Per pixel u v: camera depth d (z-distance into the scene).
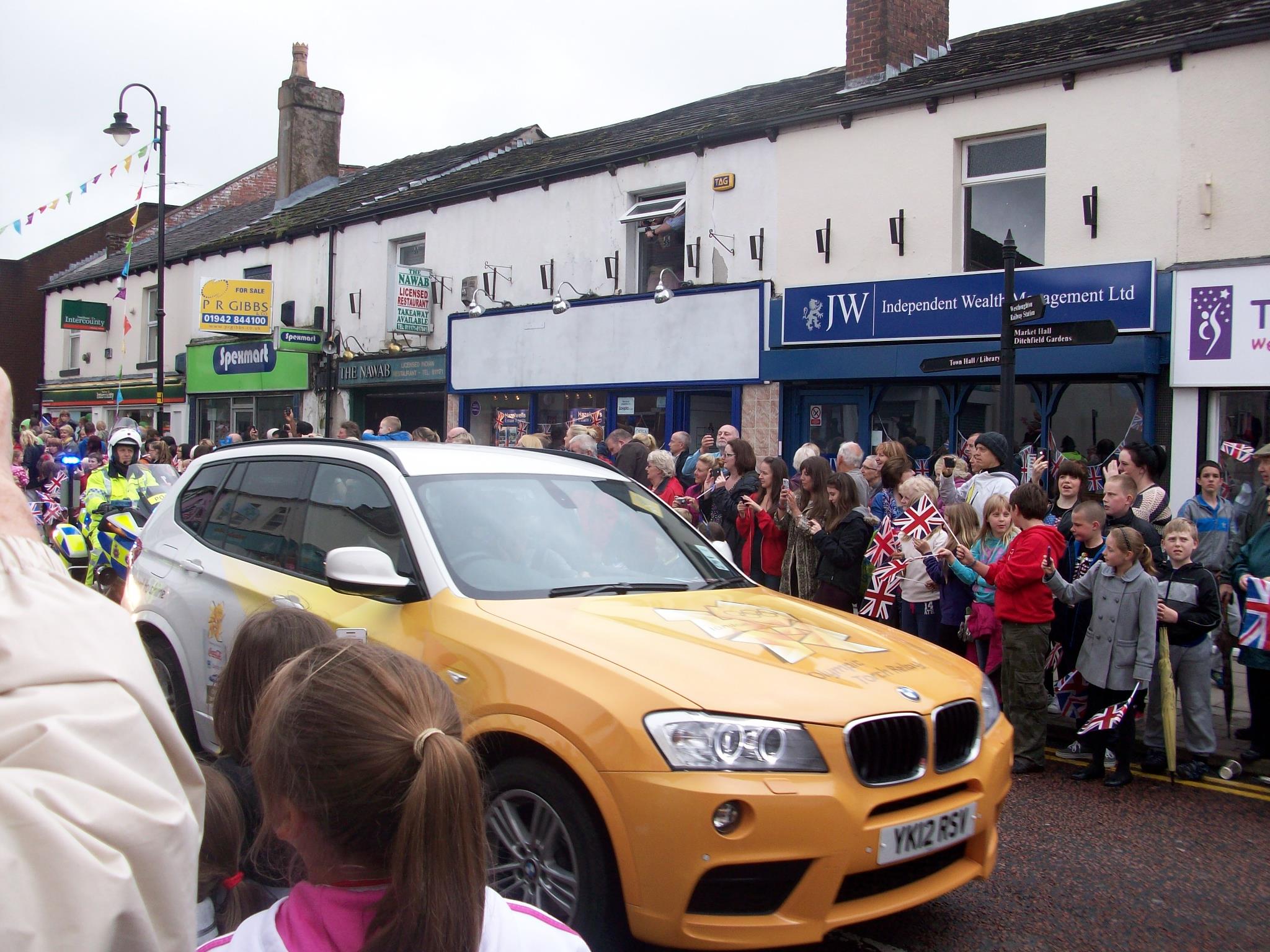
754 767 3.04
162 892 1.04
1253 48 9.34
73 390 28.06
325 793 1.30
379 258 18.64
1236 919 4.00
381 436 11.42
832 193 12.16
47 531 13.15
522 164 17.14
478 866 1.32
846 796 3.12
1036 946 3.75
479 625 3.63
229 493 5.35
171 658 5.07
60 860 0.94
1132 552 5.66
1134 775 5.98
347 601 4.16
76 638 1.07
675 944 2.98
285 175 23.72
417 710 1.35
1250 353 9.24
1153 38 10.00
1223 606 6.86
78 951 0.93
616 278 14.61
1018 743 6.02
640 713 3.09
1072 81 10.33
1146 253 9.92
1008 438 8.16
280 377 20.27
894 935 3.81
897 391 11.73
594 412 14.98
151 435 15.17
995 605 6.12
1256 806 5.42
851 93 12.36
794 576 7.47
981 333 10.77
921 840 3.29
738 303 12.86
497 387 16.09
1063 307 10.20
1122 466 7.72
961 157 11.34
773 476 7.73
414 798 1.27
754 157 12.88
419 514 4.16
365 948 1.29
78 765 1.00
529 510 4.48
